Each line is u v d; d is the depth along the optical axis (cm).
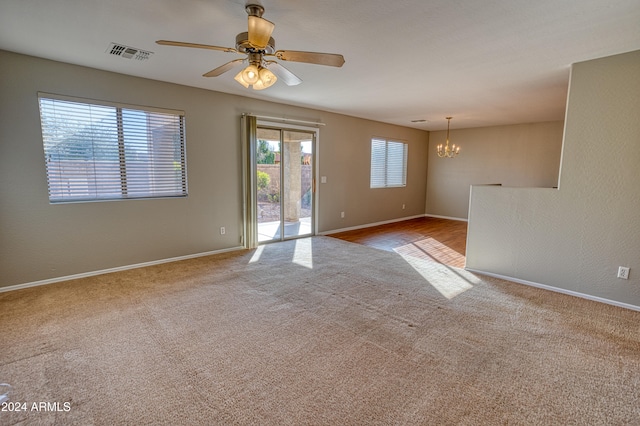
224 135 475
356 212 700
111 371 205
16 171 328
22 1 215
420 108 567
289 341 243
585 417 171
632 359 222
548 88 424
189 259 454
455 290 347
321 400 182
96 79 362
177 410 173
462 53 301
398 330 260
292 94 471
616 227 307
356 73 364
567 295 335
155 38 277
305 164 595
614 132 302
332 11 223
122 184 396
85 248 375
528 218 361
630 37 261
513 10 220
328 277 385
